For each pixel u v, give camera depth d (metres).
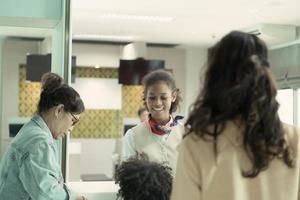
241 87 1.05
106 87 8.06
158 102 2.17
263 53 1.10
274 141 1.06
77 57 7.47
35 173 1.74
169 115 2.24
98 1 4.53
